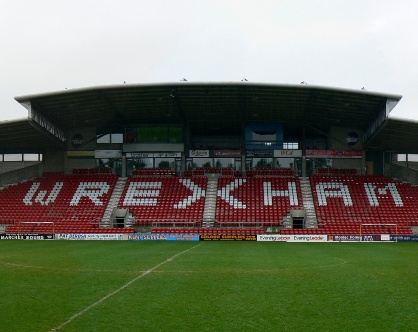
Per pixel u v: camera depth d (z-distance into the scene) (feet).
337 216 167.84
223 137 204.74
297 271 77.77
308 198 179.22
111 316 47.26
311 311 49.65
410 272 77.25
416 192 180.55
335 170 194.29
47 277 71.00
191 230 158.10
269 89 148.56
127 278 69.97
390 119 146.61
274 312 49.19
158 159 199.93
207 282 66.69
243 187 185.37
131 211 175.22
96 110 172.45
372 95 146.20
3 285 64.28
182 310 49.85
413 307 51.67
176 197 181.57
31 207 179.63
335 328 43.37
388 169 197.88
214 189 185.16
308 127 194.18
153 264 85.97
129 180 193.16
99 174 198.39
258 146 192.65
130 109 173.78
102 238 154.51
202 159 198.90
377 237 149.18
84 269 79.30
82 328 43.06
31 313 48.39
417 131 159.94
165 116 185.37
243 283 66.03
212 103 165.99
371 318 46.93
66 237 154.92
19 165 206.90
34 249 117.29
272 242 144.15
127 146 196.44
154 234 152.87
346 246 129.59
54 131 182.60
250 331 42.34
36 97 152.05
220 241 147.23
